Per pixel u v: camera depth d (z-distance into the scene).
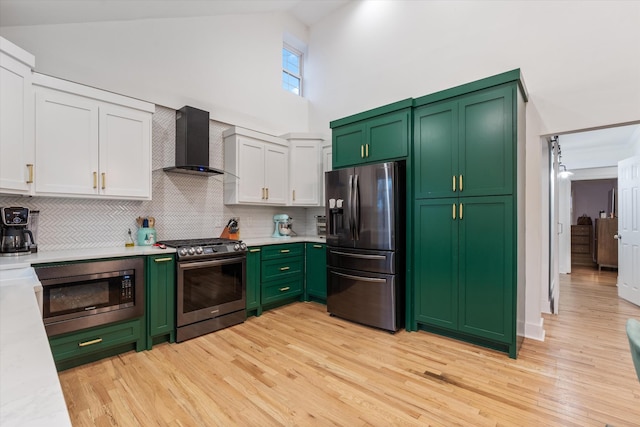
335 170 3.56
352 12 4.65
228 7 3.73
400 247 3.11
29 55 2.15
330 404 1.89
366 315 3.19
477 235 2.67
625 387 2.06
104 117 2.63
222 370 2.29
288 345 2.74
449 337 2.91
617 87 2.60
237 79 4.11
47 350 0.75
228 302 3.18
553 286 3.65
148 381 2.13
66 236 2.70
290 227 4.50
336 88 4.83
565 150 5.98
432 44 3.77
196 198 3.61
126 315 2.49
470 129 2.71
